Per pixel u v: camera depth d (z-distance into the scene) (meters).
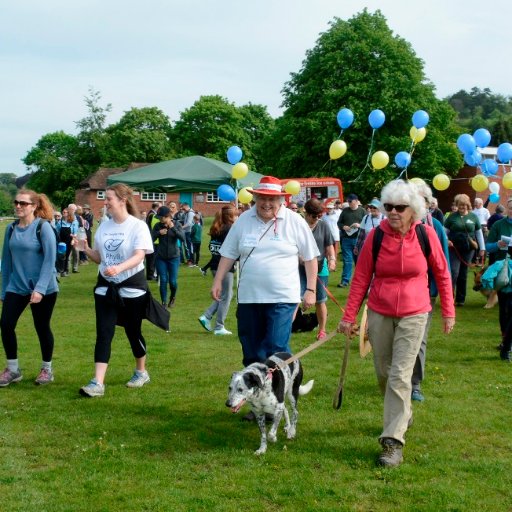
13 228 6.71
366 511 3.94
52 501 4.11
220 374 7.32
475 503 4.04
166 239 12.45
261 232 5.57
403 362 4.83
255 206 5.68
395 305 4.86
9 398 6.37
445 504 4.02
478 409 5.98
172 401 6.27
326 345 8.83
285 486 4.29
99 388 6.42
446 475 4.49
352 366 7.62
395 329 4.94
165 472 4.56
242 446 5.08
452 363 7.79
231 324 10.77
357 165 37.62
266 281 5.49
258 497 4.16
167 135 78.06
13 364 6.88
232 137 71.38
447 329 5.09
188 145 74.19
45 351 6.90
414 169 39.56
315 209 8.96
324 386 6.75
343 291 14.44
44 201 6.77
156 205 19.70
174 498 4.13
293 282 5.56
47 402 6.23
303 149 38.38
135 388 6.74
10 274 6.78
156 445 5.09
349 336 5.20
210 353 8.41
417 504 4.03
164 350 8.59
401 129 38.31
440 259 5.00
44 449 5.02
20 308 6.77
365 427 5.50
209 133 71.69
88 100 78.81
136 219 6.55
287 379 5.06
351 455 4.86
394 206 4.76
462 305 12.35
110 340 6.52
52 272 6.66
